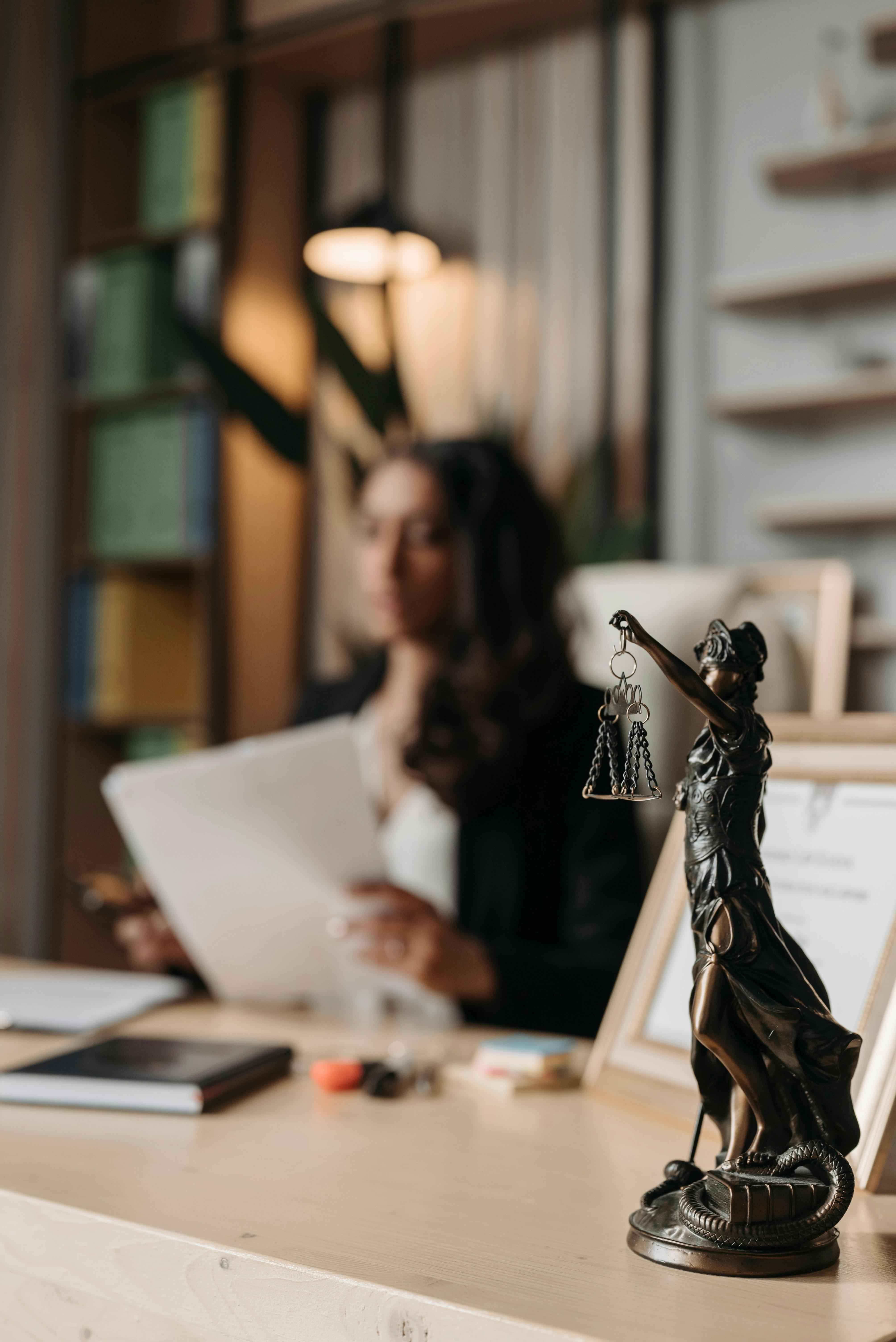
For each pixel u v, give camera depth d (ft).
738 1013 1.61
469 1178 1.96
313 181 10.44
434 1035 3.20
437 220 9.77
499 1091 2.56
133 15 10.70
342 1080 2.58
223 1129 2.25
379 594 5.51
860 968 2.04
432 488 5.46
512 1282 1.49
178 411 9.70
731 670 1.63
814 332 8.43
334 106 10.37
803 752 2.34
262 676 9.86
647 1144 2.19
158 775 3.43
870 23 7.86
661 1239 1.58
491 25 9.34
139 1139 2.17
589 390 9.12
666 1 8.90
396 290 9.74
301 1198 1.83
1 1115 2.35
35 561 10.32
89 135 10.30
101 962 9.97
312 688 6.45
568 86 9.32
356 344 10.10
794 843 2.28
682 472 8.81
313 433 10.27
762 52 8.66
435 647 5.61
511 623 5.31
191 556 9.50
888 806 2.14
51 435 10.38
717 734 1.62
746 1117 1.67
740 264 8.68
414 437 8.68
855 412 8.16
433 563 5.44
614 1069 2.50
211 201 9.78
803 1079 1.58
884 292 8.07
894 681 7.73
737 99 8.73
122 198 10.51
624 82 9.01
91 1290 1.72
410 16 9.21
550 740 5.30
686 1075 2.30
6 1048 3.04
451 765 5.14
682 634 6.12
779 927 1.63
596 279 9.14
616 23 8.64
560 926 5.07
